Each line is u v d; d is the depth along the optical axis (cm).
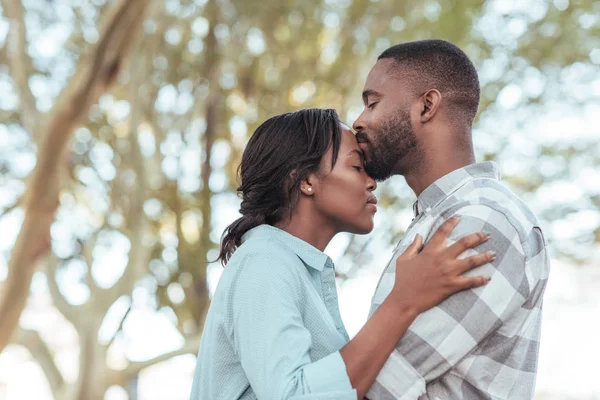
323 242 236
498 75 1086
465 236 206
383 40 1062
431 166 230
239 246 234
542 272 216
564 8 1063
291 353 200
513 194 222
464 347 204
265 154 232
